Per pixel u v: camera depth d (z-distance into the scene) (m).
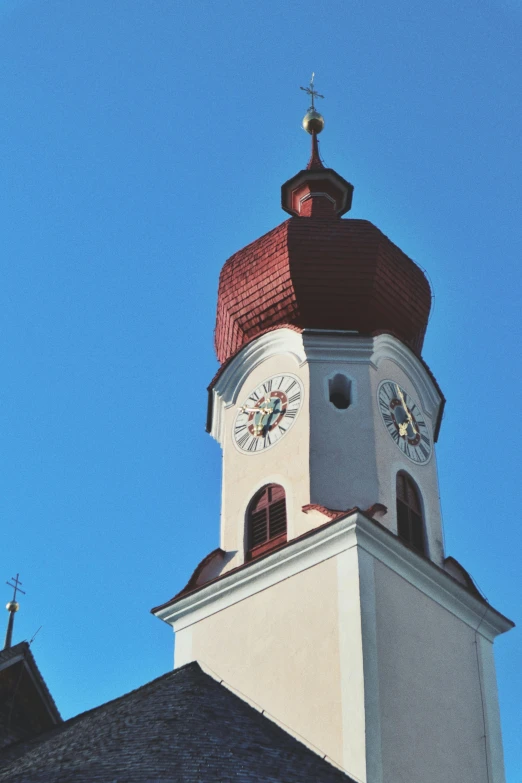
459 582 42.22
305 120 58.72
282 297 47.34
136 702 37.19
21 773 32.53
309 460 42.69
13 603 46.88
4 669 43.31
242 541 43.19
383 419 44.53
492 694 41.28
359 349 45.38
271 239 48.66
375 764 35.53
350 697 36.75
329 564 39.66
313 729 37.00
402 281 48.25
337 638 38.12
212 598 42.25
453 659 40.69
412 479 44.41
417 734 37.56
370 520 39.47
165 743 32.41
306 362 44.97
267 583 41.00
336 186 54.91
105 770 30.89
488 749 39.81
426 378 47.22
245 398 46.19
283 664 38.97
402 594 40.03
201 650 41.56
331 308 47.06
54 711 44.50
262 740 34.78
